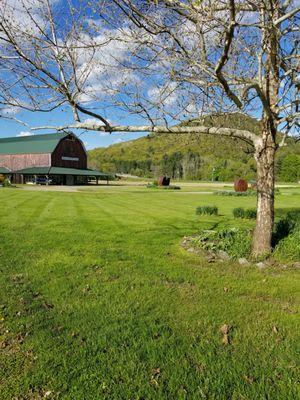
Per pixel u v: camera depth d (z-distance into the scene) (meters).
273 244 7.74
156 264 7.08
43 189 42.91
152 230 10.98
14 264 7.15
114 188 48.25
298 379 3.40
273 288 5.78
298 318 4.69
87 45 5.19
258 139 7.15
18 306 5.14
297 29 6.02
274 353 3.85
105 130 6.25
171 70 5.68
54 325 4.54
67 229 10.97
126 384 3.35
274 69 6.68
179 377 3.43
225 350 3.91
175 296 5.43
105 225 11.96
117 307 5.03
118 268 6.81
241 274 6.51
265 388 3.27
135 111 6.12
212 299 5.32
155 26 5.27
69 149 72.62
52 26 5.01
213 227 11.82
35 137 78.31
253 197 29.80
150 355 3.80
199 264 7.17
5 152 74.38
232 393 3.22
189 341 4.09
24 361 3.78
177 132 6.64
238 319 4.66
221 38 5.68
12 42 4.74
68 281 6.13
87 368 3.60
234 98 5.53
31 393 3.28
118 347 3.96
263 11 5.47
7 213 14.89
